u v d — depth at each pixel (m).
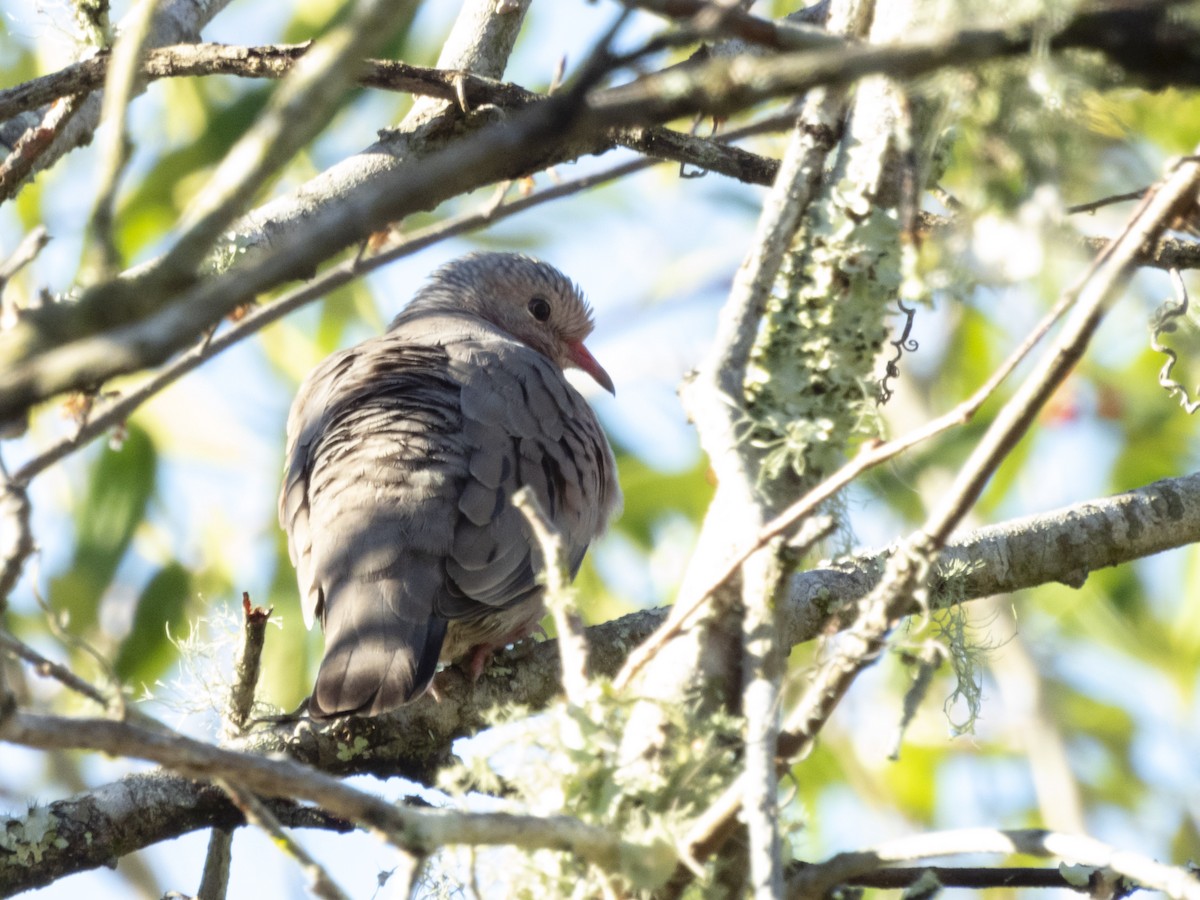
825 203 5.72
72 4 8.33
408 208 3.64
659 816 4.66
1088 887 6.36
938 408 13.48
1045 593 14.75
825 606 7.84
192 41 8.77
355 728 7.79
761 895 4.20
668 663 5.21
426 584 8.36
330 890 4.29
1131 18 3.57
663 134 7.68
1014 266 4.75
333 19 13.13
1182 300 6.43
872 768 13.89
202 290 3.37
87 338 3.50
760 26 3.70
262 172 3.56
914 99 5.08
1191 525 8.12
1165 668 14.45
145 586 12.83
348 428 9.16
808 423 5.43
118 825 6.85
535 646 8.30
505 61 8.73
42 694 12.17
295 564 9.22
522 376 9.85
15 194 7.38
